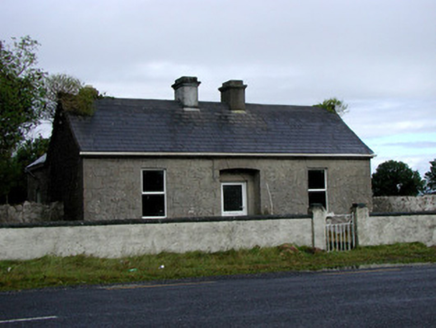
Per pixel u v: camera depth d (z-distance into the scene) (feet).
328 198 72.43
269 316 24.70
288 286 33.94
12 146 66.13
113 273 41.04
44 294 32.58
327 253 52.49
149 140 65.51
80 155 60.90
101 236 47.16
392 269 42.65
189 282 37.24
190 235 50.26
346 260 49.26
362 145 75.72
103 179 62.08
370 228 56.80
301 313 25.29
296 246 53.31
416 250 54.75
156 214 64.59
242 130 72.38
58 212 69.87
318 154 71.36
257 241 52.54
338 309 26.11
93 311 26.53
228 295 30.68
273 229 53.21
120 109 70.08
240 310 26.17
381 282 34.88
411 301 27.96
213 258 48.44
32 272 40.73
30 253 44.68
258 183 69.26
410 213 59.00
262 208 68.69
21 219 67.67
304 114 80.12
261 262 47.78
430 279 36.04
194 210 65.82
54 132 74.13
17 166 96.94
